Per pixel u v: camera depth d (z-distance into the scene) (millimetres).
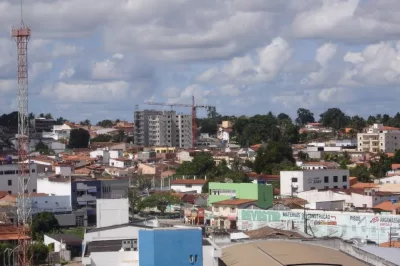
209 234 102188
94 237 92188
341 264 76375
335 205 165625
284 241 88812
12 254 127750
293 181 196125
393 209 153500
